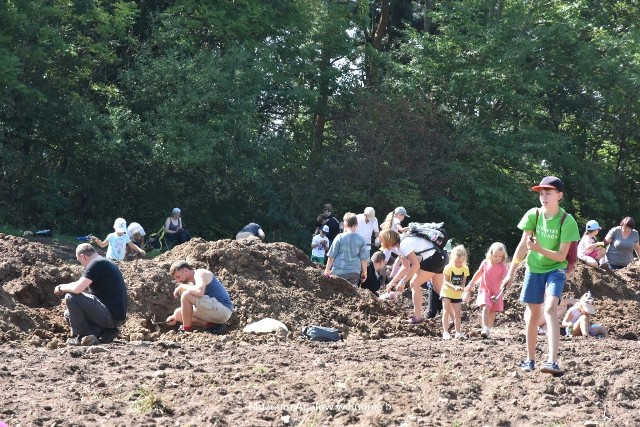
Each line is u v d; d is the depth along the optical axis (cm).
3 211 3112
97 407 708
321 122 3988
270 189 3450
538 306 857
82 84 3341
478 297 1281
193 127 3152
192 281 1218
